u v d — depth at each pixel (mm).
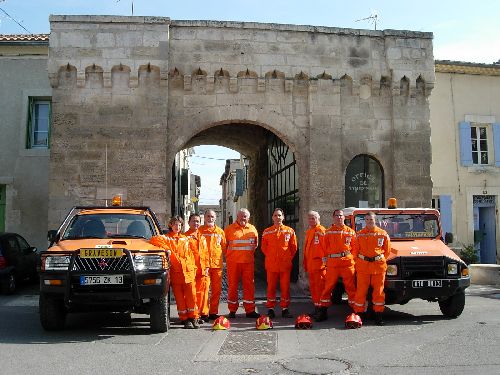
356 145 15195
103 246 8648
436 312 11281
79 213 10219
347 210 12312
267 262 10883
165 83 14312
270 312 10828
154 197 14070
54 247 8930
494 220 19844
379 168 15523
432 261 10148
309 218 11000
